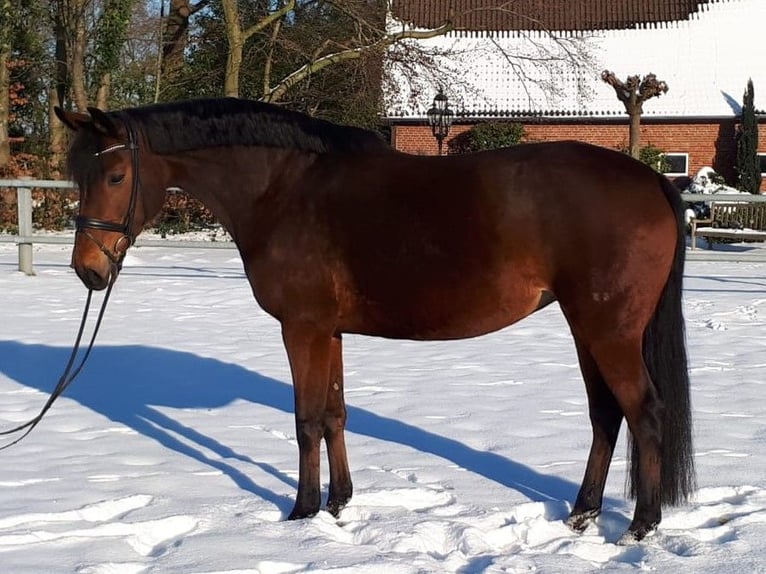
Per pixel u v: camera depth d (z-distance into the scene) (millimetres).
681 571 3369
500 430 5469
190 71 25406
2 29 23141
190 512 4039
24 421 5750
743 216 21094
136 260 15797
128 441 5301
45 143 25656
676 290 3713
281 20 22656
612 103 29703
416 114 29219
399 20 21312
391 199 3896
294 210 4031
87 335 8664
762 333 8961
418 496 4305
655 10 32500
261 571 3398
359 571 3350
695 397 6293
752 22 31281
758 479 4465
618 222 3600
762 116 28953
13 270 13625
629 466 3895
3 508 4082
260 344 8352
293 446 5223
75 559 3514
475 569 3482
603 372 3684
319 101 24203
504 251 3709
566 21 32531
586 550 3650
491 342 8719
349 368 7438
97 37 23328
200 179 4258
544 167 3717
